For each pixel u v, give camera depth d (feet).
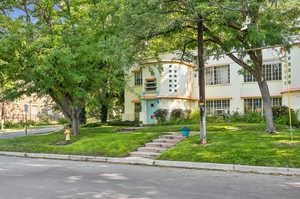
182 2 40.01
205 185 24.17
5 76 60.49
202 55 42.06
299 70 66.54
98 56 50.44
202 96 41.86
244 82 81.71
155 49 54.54
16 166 35.60
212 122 76.33
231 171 31.24
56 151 47.03
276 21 41.24
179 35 51.24
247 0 36.06
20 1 59.88
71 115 62.75
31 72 51.98
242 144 38.29
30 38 54.08
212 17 39.68
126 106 92.89
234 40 46.93
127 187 23.48
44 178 27.48
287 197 20.20
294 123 61.16
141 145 45.62
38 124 149.07
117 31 50.06
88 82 59.57
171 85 82.64
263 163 31.22
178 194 21.09
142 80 87.25
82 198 20.12
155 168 33.88
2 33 54.95
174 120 77.10
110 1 53.11
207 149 37.96
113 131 67.31
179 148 40.47
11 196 20.72
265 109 47.98
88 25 56.29
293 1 44.65
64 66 52.47
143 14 37.78
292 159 31.09
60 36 55.01
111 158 40.06
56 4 61.26
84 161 40.93
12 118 141.28
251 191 21.99
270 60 76.23
